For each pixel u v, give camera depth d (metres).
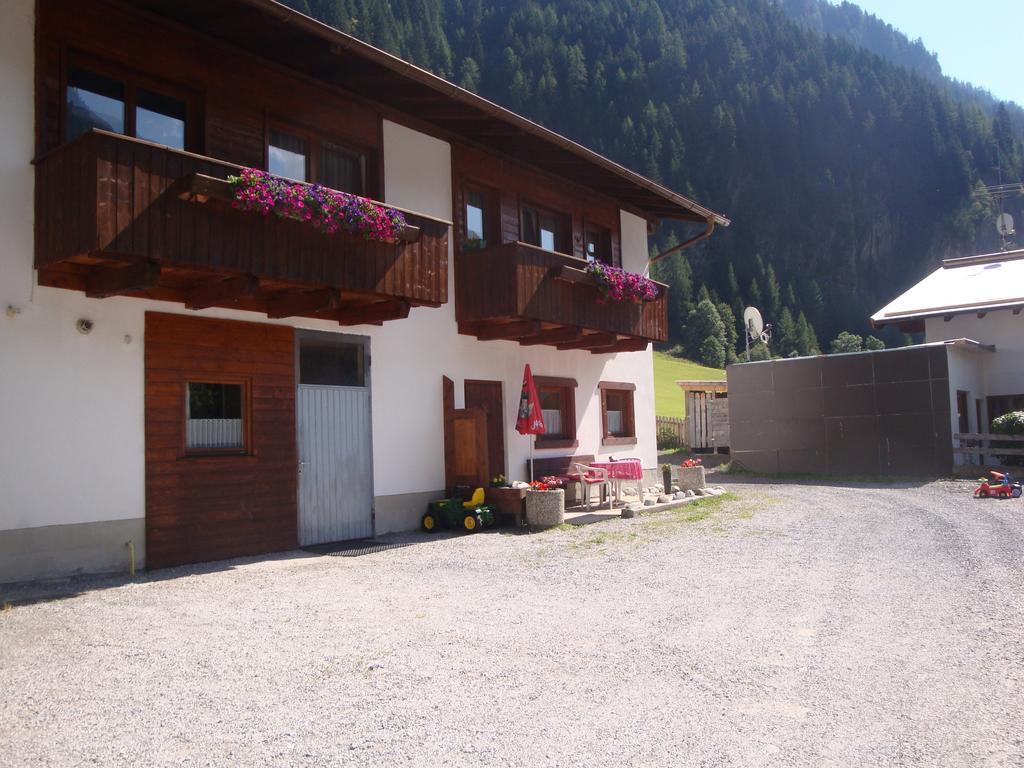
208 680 4.79
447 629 5.98
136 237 7.44
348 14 92.19
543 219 14.88
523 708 4.35
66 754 3.74
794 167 120.81
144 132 8.94
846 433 20.25
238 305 9.70
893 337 100.50
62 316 8.09
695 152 117.88
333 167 11.12
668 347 85.75
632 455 17.34
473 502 11.95
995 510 13.25
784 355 95.75
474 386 13.22
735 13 138.50
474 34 119.75
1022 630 5.86
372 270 9.84
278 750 3.79
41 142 7.94
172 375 8.98
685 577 7.96
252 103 9.90
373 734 3.99
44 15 8.02
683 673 4.95
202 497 9.17
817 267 118.00
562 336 13.55
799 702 4.44
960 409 20.23
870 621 6.17
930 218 123.31
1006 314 21.50
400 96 11.51
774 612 6.48
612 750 3.80
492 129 12.88
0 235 7.69
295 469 10.24
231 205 8.20
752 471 21.62
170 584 7.74
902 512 13.18
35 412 7.86
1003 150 130.00
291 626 6.04
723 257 111.38
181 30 9.13
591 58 123.88
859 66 134.88
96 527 8.23
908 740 3.91
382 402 11.55
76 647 5.45
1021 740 3.90
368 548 10.12
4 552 7.60
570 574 8.19
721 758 3.71
